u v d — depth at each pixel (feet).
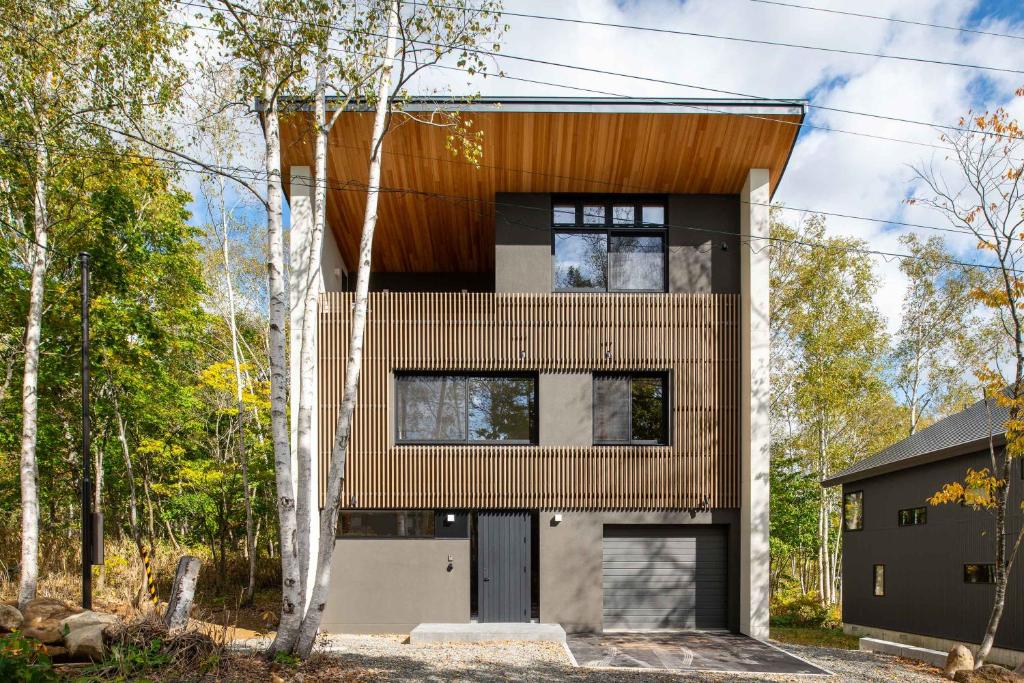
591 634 41.75
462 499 42.57
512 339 43.62
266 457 64.03
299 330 43.39
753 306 42.86
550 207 45.60
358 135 41.55
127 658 23.99
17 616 28.17
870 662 37.37
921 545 55.01
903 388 87.10
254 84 30.45
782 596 86.89
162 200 57.21
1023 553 43.62
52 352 50.49
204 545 76.64
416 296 43.80
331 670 27.66
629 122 40.93
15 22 38.70
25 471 40.01
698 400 43.62
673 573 43.21
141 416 63.41
